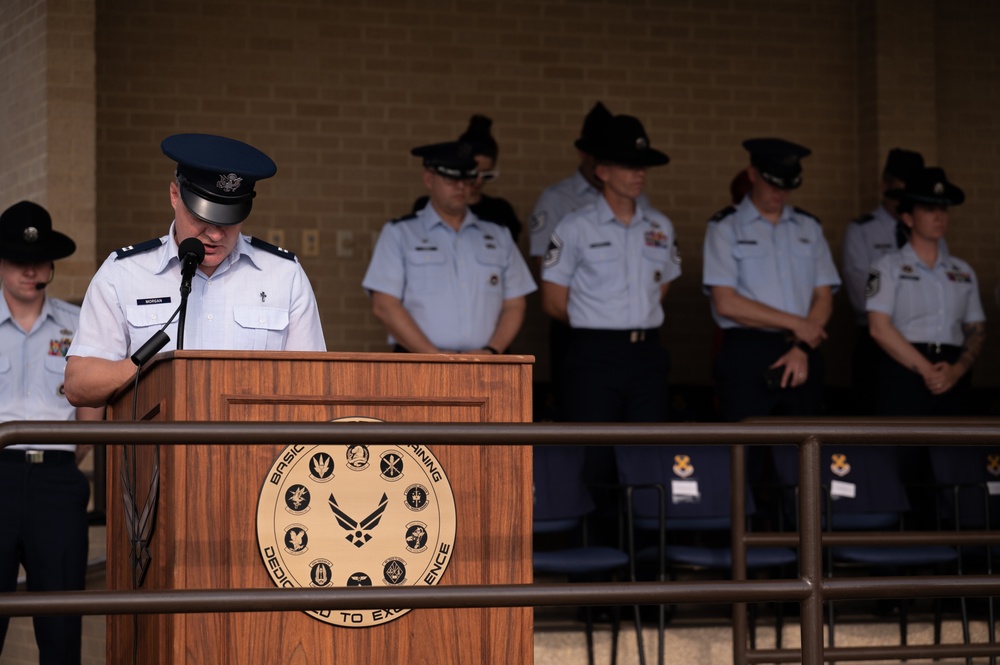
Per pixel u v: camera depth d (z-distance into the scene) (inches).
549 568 207.6
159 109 324.8
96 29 321.7
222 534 103.3
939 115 365.1
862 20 360.2
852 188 361.1
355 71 336.5
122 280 130.6
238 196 122.4
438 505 107.8
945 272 267.1
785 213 260.2
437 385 109.9
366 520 106.1
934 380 256.5
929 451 242.8
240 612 100.8
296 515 104.8
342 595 99.0
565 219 247.9
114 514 129.0
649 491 224.8
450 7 341.7
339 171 335.0
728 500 226.1
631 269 243.6
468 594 101.7
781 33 359.9
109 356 131.0
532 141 344.8
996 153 367.6
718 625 223.9
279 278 134.5
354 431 99.9
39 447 184.9
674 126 352.8
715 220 258.1
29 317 195.0
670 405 305.7
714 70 355.9
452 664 108.1
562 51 347.6
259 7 331.9
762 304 251.6
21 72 291.1
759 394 249.4
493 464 109.7
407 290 239.1
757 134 357.1
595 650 217.6
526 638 109.8
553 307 246.8
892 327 261.0
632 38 351.6
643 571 236.2
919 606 246.5
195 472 103.2
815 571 113.6
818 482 113.5
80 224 281.9
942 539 193.9
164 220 323.0
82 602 95.4
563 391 245.4
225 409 105.5
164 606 96.3
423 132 339.6
